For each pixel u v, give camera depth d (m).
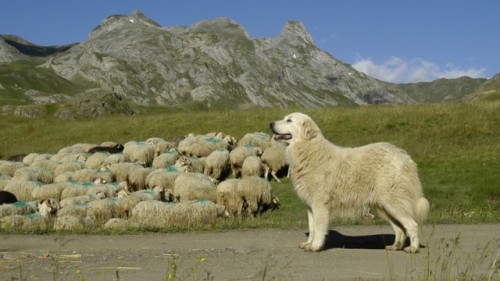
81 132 36.44
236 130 32.34
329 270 8.97
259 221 15.70
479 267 9.08
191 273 8.73
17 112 57.62
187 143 25.38
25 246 11.81
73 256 10.27
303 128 10.34
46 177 21.25
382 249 10.88
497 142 27.83
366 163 10.09
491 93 100.88
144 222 14.62
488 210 18.86
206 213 14.94
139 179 20.77
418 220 10.19
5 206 15.14
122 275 8.72
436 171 24.00
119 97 56.28
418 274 8.51
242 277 8.45
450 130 29.84
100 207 15.45
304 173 10.31
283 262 9.59
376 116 32.34
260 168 22.48
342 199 10.24
